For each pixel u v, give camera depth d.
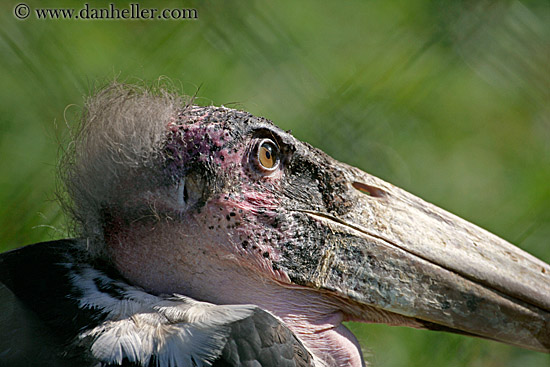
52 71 13.30
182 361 6.54
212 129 7.32
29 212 11.83
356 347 7.82
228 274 7.41
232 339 6.70
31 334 6.69
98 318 6.78
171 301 7.00
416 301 7.57
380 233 7.63
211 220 7.30
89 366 6.47
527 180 14.66
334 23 15.69
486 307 7.66
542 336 7.75
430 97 15.17
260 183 7.49
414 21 15.95
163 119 7.30
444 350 12.14
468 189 14.46
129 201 7.19
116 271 7.38
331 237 7.57
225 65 14.22
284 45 14.84
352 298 7.53
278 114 14.05
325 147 14.06
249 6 14.80
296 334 7.61
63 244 7.75
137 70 13.38
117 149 7.18
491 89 15.55
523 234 14.15
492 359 12.31
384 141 14.39
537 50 15.85
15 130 12.62
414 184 14.25
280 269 7.45
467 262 7.68
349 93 14.65
